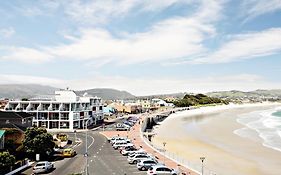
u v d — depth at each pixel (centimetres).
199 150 8606
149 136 11138
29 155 6272
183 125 15850
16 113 8406
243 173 6109
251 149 8769
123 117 17450
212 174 5181
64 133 10731
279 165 6850
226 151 8488
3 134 6353
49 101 12038
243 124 15900
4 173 4875
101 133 10750
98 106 14500
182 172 5100
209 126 15138
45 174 5084
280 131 12694
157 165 5006
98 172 5197
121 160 6241
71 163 5959
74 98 12612
